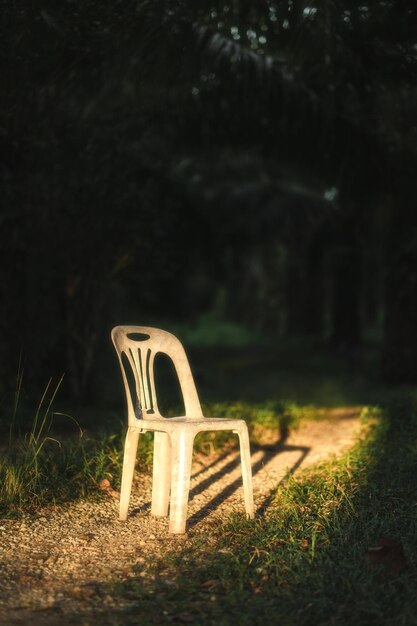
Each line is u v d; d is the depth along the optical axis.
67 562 3.65
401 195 10.57
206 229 14.24
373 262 20.86
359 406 9.55
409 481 5.00
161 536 4.06
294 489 4.86
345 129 9.59
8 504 4.41
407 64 7.92
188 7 7.68
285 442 7.28
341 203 12.83
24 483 4.67
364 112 9.05
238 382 13.38
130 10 6.48
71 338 8.91
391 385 11.70
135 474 5.39
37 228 8.19
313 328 23.69
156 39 7.41
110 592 3.27
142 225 8.89
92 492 4.86
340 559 3.54
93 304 8.99
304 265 23.16
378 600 3.09
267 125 10.09
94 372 9.28
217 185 17.56
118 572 3.52
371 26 7.48
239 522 4.19
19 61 6.11
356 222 14.12
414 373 11.70
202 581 3.39
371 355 18.62
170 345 4.15
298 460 6.29
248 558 3.61
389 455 5.80
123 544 3.93
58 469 5.00
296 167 11.46
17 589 3.29
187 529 4.19
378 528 3.94
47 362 8.77
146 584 3.34
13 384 7.62
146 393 4.25
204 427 4.04
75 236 8.45
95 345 9.27
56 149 8.06
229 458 6.37
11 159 7.70
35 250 8.31
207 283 34.75
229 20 7.99
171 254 10.20
